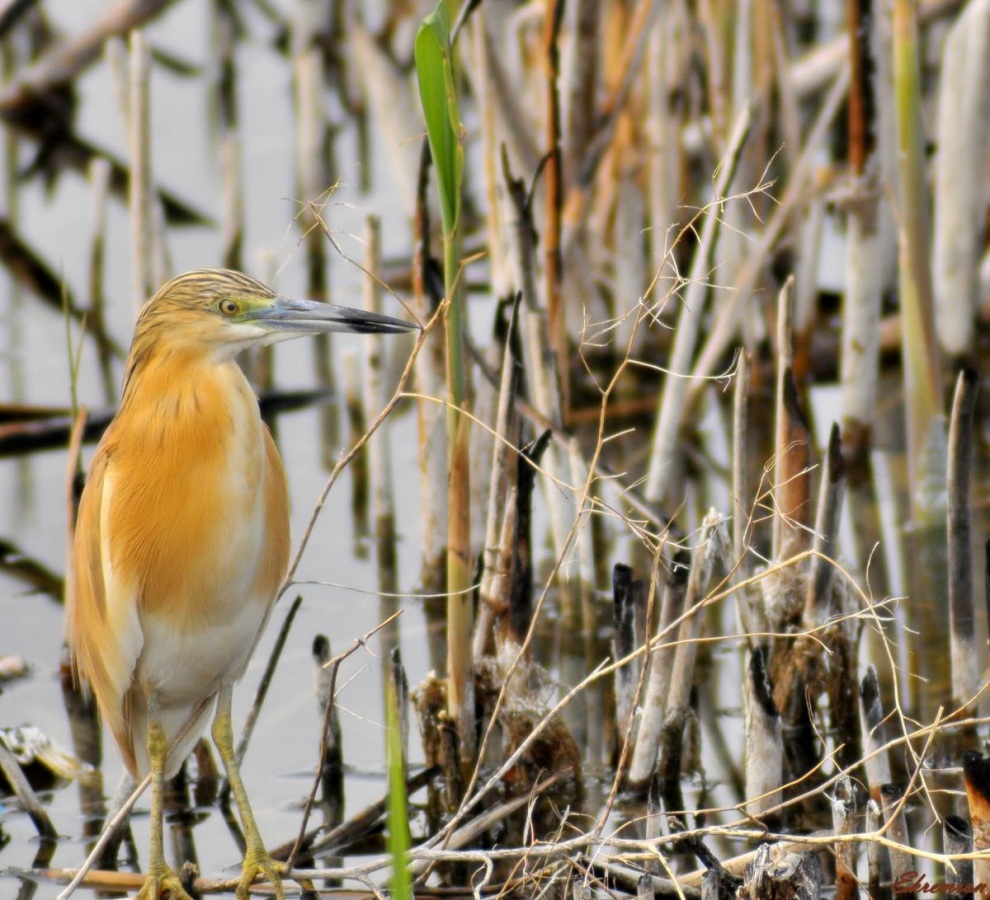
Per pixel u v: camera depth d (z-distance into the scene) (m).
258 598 7.87
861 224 12.35
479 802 8.78
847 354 12.80
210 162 20.66
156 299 7.63
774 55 13.90
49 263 17.88
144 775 8.20
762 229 14.24
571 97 13.59
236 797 7.71
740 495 9.31
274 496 7.93
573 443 9.98
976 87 12.39
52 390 15.05
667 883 7.14
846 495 12.49
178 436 7.55
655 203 14.56
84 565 7.98
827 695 9.47
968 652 9.10
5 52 22.92
